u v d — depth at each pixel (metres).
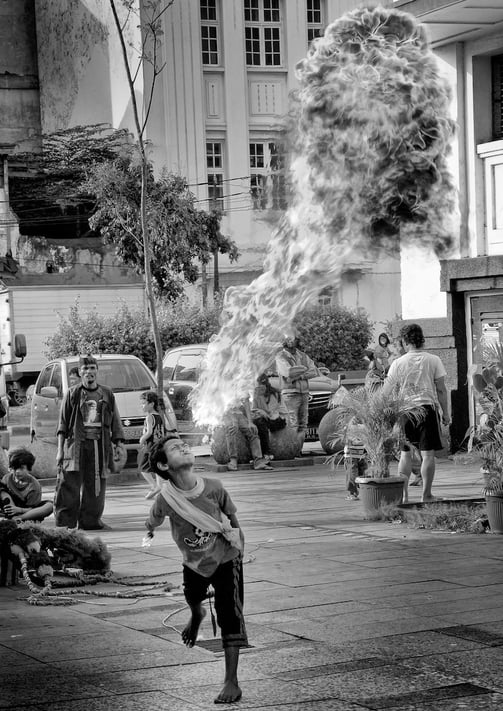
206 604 8.70
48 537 10.20
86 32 55.97
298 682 6.67
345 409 13.84
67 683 6.73
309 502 15.41
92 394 13.48
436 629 7.86
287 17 52.19
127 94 52.50
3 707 6.27
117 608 8.91
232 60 51.62
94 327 39.53
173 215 42.91
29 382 47.38
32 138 60.81
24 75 60.97
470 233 20.47
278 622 8.17
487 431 12.20
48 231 56.66
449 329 20.70
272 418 21.05
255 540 12.02
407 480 13.83
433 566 10.22
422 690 6.46
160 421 16.55
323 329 42.28
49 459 19.80
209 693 6.49
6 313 23.48
